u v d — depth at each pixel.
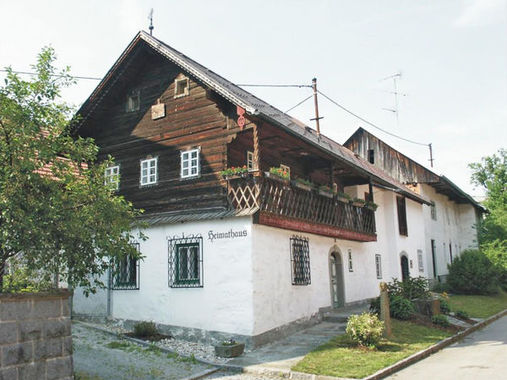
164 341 13.54
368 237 20.38
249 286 13.03
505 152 43.47
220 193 14.46
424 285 17.88
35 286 8.73
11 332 7.27
